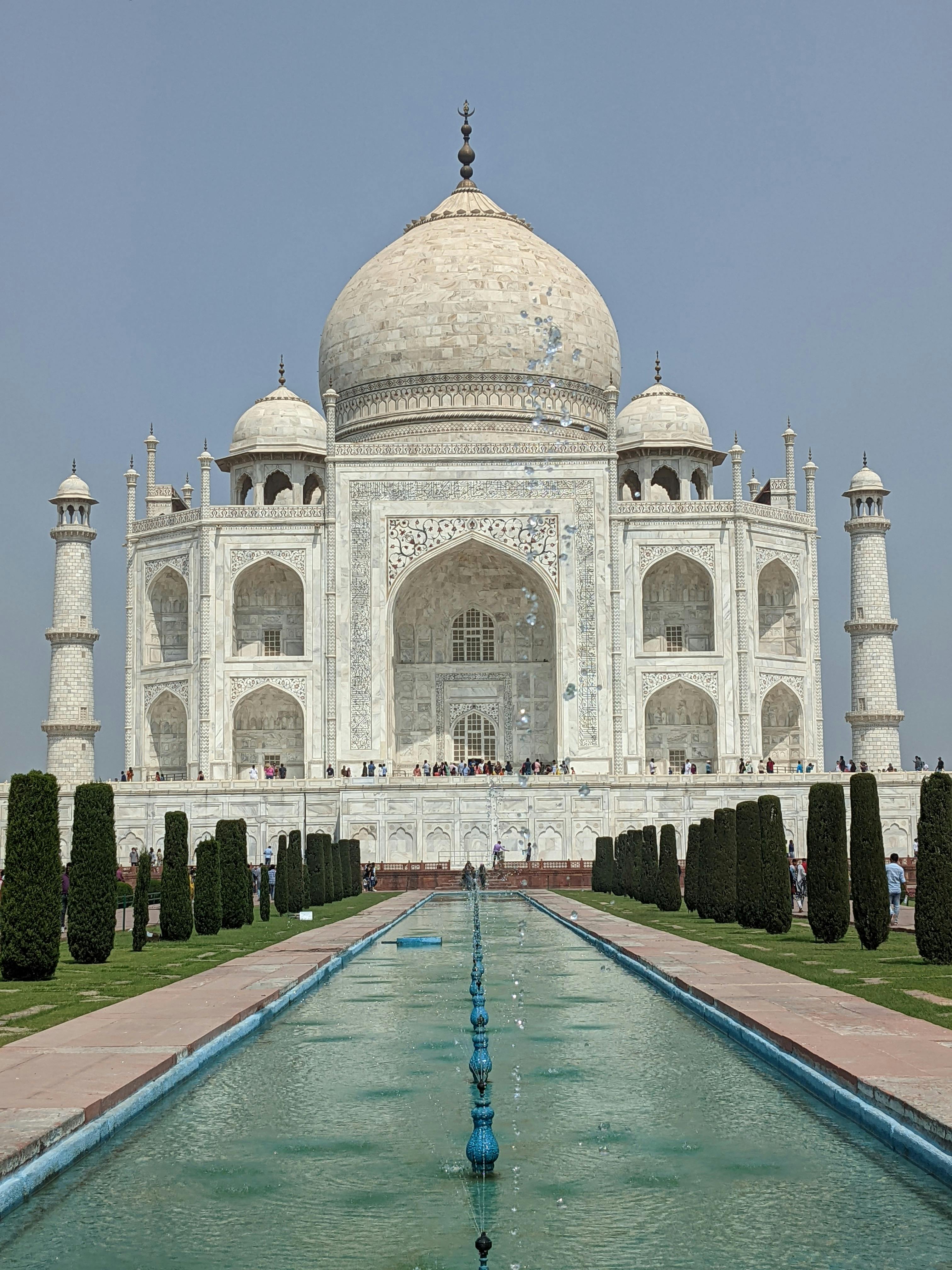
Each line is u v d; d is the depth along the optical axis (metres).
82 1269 15.33
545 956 46.00
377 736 106.38
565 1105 22.50
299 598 112.56
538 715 115.50
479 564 113.50
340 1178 18.53
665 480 125.31
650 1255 15.59
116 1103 21.14
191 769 107.44
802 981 34.41
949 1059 22.80
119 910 65.06
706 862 60.09
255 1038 29.02
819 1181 18.11
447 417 118.81
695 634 112.62
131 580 113.38
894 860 59.91
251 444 119.94
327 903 75.69
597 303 126.69
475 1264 15.35
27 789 37.66
